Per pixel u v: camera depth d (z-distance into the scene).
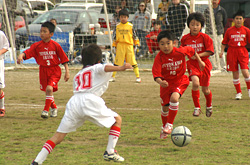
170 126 17.88
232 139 17.95
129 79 41.12
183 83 18.41
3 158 15.20
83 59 14.49
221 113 23.89
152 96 30.67
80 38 53.19
